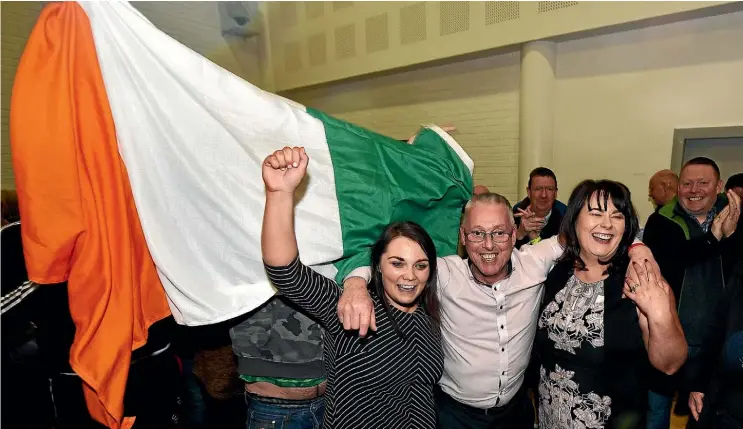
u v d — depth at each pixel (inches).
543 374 60.0
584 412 54.7
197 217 52.7
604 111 162.4
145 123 50.1
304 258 56.2
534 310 62.5
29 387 55.9
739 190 118.5
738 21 136.0
